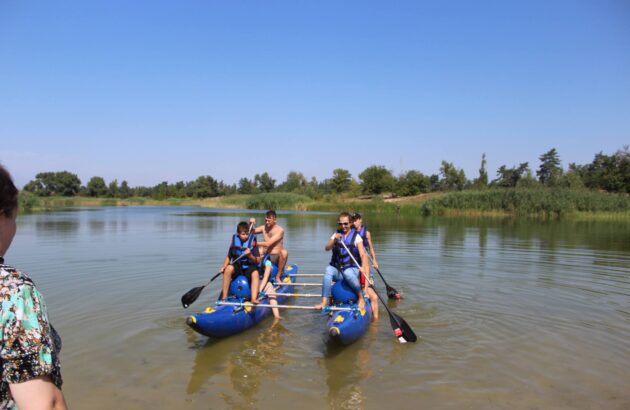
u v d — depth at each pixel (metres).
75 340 6.00
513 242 16.05
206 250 13.98
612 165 57.47
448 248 14.42
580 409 4.24
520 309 7.49
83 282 9.30
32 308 1.59
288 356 5.62
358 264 6.83
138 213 39.94
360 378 4.96
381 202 43.16
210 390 4.67
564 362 5.33
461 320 6.96
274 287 8.27
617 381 4.82
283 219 30.06
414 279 9.73
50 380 1.60
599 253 13.34
